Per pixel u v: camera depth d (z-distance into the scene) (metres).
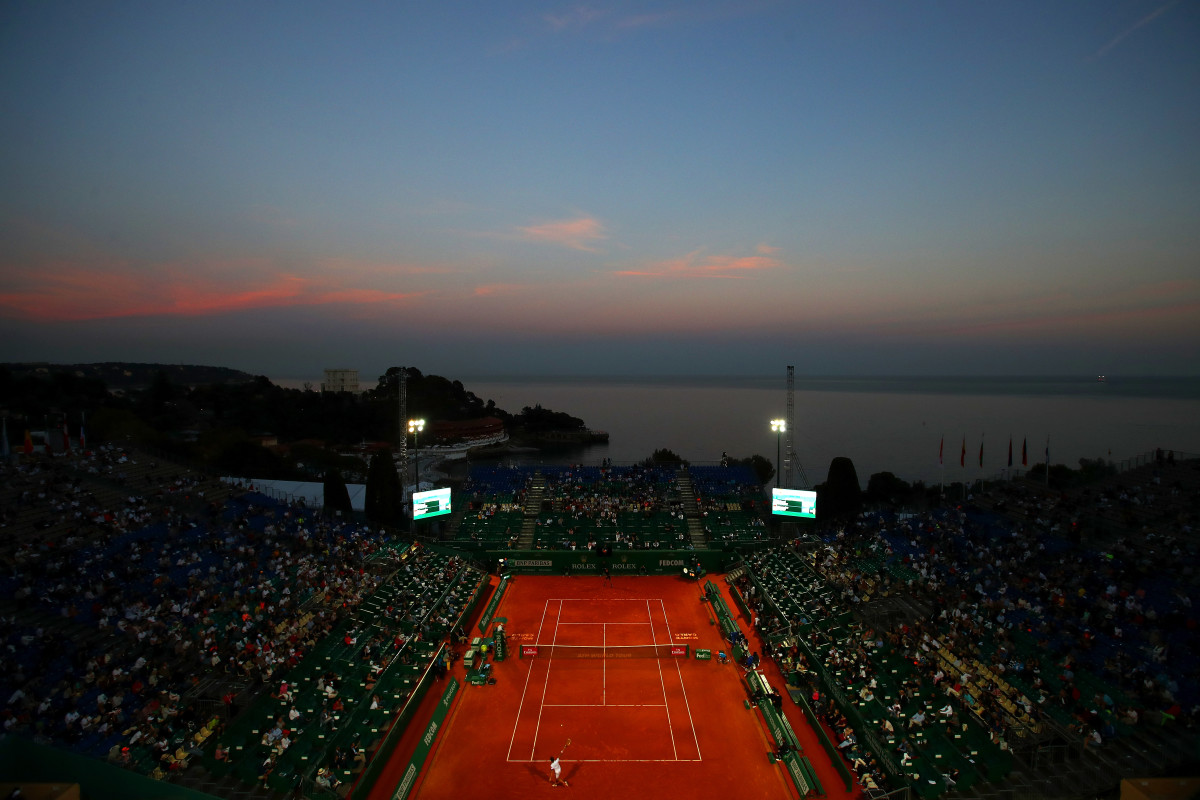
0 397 119.88
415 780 32.56
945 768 31.36
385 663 42.34
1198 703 30.98
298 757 32.38
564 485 85.12
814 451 182.75
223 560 49.97
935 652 40.81
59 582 40.72
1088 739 30.19
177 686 34.97
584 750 35.38
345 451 169.25
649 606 59.12
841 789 31.86
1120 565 43.94
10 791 22.45
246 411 172.12
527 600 60.91
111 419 113.25
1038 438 195.00
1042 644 38.44
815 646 45.72
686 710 39.88
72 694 31.64
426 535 71.88
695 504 80.31
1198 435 198.38
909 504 93.06
